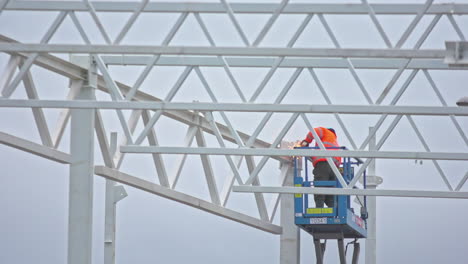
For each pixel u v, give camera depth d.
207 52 23.94
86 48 24.17
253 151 27.34
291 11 24.23
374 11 25.61
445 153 27.30
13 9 24.94
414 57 23.56
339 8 24.02
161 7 24.34
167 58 32.56
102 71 26.53
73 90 32.00
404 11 25.48
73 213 32.06
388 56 23.56
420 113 25.86
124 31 24.09
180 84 26.27
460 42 23.28
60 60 30.86
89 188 32.00
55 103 25.16
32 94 30.44
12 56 29.17
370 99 25.80
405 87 26.88
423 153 27.42
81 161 32.16
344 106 25.64
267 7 25.44
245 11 25.47
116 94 26.38
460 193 28.70
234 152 27.22
